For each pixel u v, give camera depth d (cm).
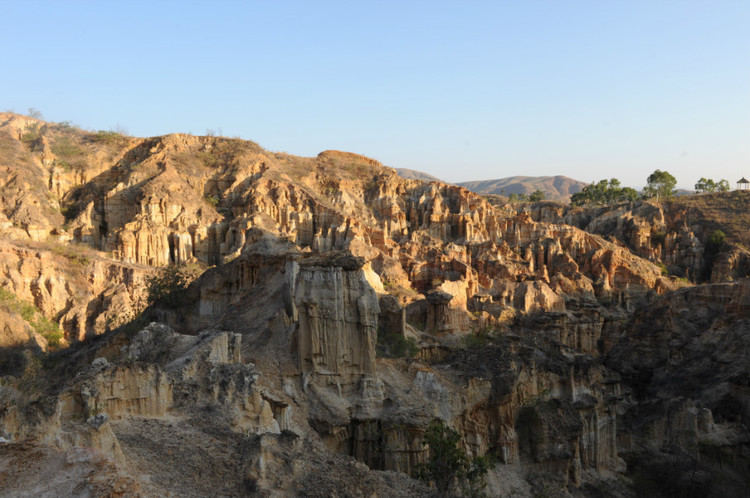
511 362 4862
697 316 8625
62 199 13912
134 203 13062
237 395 3325
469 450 4303
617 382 6406
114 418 2878
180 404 3152
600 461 5166
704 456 5462
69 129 16938
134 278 10438
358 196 15675
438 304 7375
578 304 10712
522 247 14538
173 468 2511
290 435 2978
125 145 15850
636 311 10119
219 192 14525
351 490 2752
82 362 5394
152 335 4062
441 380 4338
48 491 1978
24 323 8081
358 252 11431
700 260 15575
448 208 15500
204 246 12525
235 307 5647
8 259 9894
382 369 4434
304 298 4234
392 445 3938
